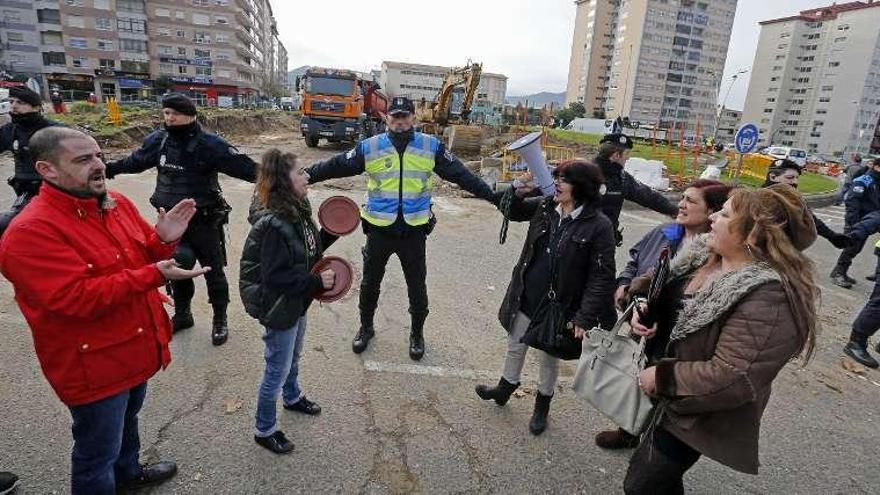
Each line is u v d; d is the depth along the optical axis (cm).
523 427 314
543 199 301
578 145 2267
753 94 11031
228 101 6266
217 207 367
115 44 6375
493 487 261
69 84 5872
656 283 202
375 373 363
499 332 452
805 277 159
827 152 9856
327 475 258
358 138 2008
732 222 169
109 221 193
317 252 257
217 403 310
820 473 296
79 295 165
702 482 280
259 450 272
